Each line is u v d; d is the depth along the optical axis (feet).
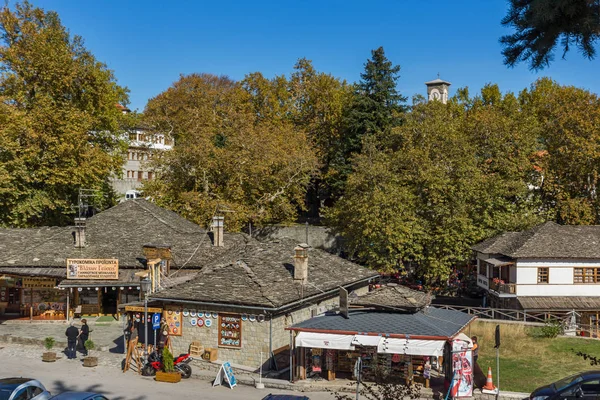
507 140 193.77
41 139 163.63
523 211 187.52
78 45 191.11
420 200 177.37
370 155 189.06
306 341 80.64
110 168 188.85
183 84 310.86
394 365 83.66
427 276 172.76
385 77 233.14
